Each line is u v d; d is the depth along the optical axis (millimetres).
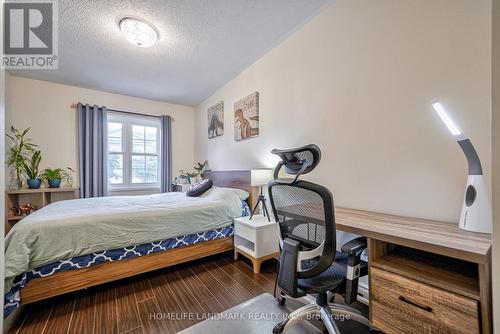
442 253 935
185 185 3984
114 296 1749
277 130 2543
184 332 1362
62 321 1463
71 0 1817
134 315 1521
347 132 1815
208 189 3070
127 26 2078
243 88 3133
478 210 1031
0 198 751
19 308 1583
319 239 1139
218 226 2402
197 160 4645
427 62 1350
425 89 1358
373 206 1634
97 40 2367
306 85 2182
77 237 1665
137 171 4230
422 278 970
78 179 3574
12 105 3152
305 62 2188
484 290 815
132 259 1918
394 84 1510
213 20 2094
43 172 3357
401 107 1474
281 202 1328
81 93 3678
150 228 1985
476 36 1169
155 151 4438
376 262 1147
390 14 1530
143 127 4305
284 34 2338
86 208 2152
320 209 1109
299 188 1173
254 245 2148
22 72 3094
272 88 2609
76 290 1685
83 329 1390
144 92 3936
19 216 2986
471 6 1184
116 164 4016
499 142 742
